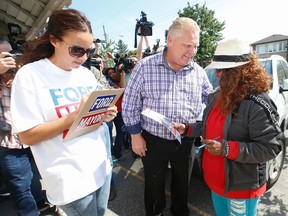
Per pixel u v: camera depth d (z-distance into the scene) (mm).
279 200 2562
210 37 31172
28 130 1073
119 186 3047
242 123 1344
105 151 1402
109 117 1371
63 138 1159
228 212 1564
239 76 1328
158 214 2256
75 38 1114
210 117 1537
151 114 1729
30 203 2152
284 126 3656
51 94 1148
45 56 1226
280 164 2900
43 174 1169
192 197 2676
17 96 1072
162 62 1892
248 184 1393
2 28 6727
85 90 1343
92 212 1299
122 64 3971
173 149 2014
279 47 36094
